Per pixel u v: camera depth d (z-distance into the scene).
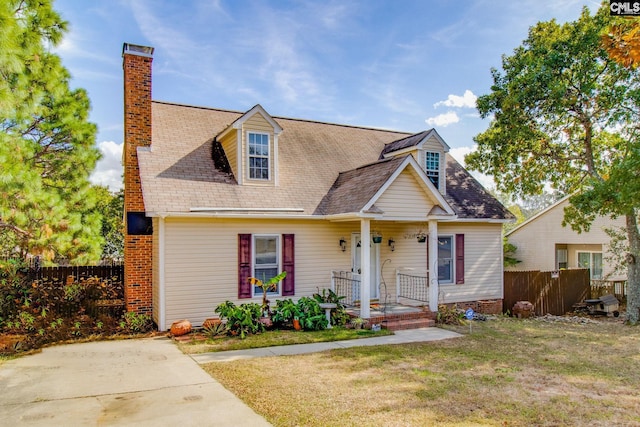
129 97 13.33
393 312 13.20
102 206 26.02
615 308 16.86
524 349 10.29
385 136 19.50
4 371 8.15
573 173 18.48
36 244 12.43
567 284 17.67
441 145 16.22
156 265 12.30
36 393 6.95
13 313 11.67
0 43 8.16
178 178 12.75
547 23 15.99
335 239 14.19
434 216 13.28
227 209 12.32
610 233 17.92
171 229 11.79
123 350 9.78
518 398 6.88
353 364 8.80
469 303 16.25
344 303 14.14
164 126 14.60
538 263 26.39
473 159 18.44
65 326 11.30
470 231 16.50
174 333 11.13
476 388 7.35
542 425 5.83
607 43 8.91
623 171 13.00
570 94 15.71
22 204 11.58
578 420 6.00
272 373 8.12
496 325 13.65
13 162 11.58
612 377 8.09
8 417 5.97
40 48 11.68
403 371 8.34
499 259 17.00
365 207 12.01
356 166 16.55
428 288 15.00
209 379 7.71
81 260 15.04
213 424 5.77
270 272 13.29
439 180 16.14
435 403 6.61
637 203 12.79
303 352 9.75
